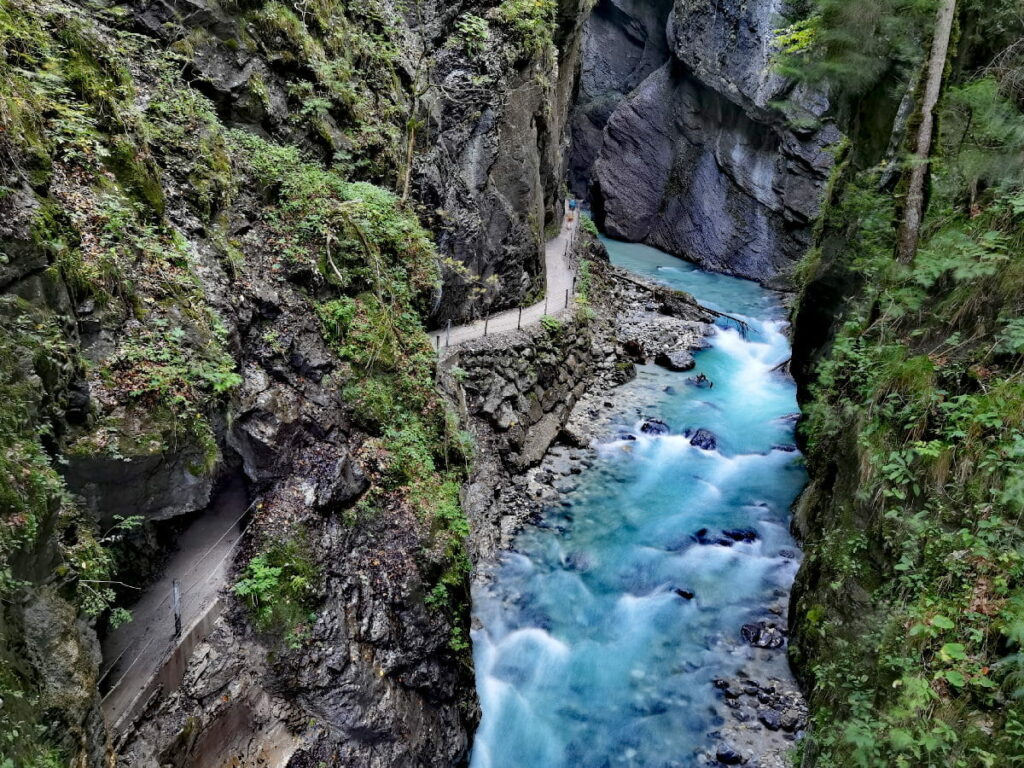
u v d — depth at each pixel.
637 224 38.22
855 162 14.84
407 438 9.44
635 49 42.16
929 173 9.84
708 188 34.09
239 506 8.19
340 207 10.28
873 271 11.71
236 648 7.03
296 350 8.66
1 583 4.43
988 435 7.32
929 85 9.98
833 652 8.72
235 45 9.81
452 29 16.34
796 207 29.47
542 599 11.76
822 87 16.92
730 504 14.36
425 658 8.30
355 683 7.43
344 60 12.31
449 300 16.30
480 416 14.62
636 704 9.81
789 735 9.23
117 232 6.89
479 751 9.09
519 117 18.20
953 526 7.28
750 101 29.92
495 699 9.88
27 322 5.46
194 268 7.78
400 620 8.20
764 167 30.92
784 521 13.77
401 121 13.63
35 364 5.38
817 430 13.17
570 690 10.05
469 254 16.50
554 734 9.38
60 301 5.96
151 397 6.61
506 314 18.27
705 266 33.97
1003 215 8.63
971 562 6.82
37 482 5.02
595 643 10.88
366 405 9.14
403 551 8.57
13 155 5.92
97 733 5.21
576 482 15.04
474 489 13.30
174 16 9.08
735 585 12.09
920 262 8.94
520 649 10.76
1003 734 5.70
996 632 6.22
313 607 7.50
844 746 7.14
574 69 27.36
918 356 8.91
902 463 7.99
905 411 8.55
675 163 36.34
